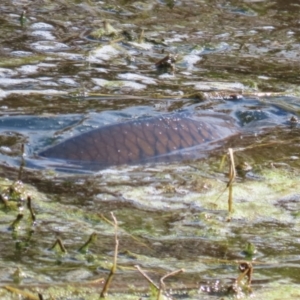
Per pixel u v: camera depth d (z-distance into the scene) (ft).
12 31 47.47
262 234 27.84
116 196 29.71
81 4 53.83
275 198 30.73
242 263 24.90
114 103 38.78
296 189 31.63
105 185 30.53
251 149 35.40
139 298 22.67
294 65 46.73
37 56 44.06
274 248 26.86
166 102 39.60
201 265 25.23
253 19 54.24
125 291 23.02
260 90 42.47
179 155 33.86
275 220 28.99
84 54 45.14
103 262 24.67
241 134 37.11
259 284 24.36
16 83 40.11
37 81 40.60
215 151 34.73
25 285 22.88
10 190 28.50
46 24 49.32
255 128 38.14
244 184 31.73
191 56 46.80
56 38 47.21
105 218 27.58
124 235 26.73
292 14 55.83
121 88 40.88
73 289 22.90
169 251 25.96
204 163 33.40
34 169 31.40
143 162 32.94
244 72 45.01
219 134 36.32
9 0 53.06
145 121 34.86
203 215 28.76
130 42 47.57
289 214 29.53
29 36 46.96
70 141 33.32
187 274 24.50
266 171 33.06
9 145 33.40
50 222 27.09
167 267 24.84
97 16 51.83
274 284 24.39
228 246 26.71
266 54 48.19
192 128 35.70
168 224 27.91
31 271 23.72
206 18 53.57
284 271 25.30
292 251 26.73
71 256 24.86
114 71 43.14
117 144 33.30
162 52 46.78
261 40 50.44
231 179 28.96
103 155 32.73
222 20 53.52
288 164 34.06
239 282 23.94
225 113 39.24
